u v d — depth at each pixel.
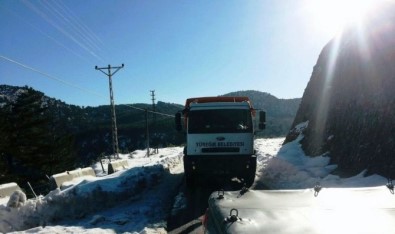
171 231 8.31
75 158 60.28
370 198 3.79
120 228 8.62
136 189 13.51
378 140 13.23
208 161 12.92
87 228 8.57
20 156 49.41
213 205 3.80
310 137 21.89
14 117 50.31
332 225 2.95
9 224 8.39
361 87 17.31
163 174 18.77
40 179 50.44
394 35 17.03
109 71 41.00
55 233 8.05
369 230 2.81
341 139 16.78
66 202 9.70
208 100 15.80
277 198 3.94
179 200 11.59
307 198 3.90
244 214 3.31
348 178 12.61
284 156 21.17
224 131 12.98
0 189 11.89
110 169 22.20
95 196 10.74
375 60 17.36
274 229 2.89
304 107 29.48
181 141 98.56
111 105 41.56
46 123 52.75
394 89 14.04
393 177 11.12
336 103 19.81
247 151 12.91
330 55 26.44
